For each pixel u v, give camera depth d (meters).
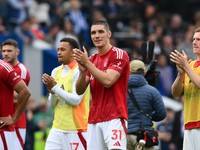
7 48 22.92
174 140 31.42
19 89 17.98
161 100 21.97
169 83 44.62
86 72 18.11
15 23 44.03
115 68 17.67
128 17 51.53
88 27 48.72
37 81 40.47
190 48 48.59
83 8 50.91
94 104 18.27
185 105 19.11
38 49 40.62
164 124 33.72
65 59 21.45
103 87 17.98
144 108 21.72
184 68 18.25
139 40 47.00
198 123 18.45
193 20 59.47
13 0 45.19
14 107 22.62
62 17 46.16
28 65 40.44
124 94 18.08
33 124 33.41
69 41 21.55
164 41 50.28
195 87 18.64
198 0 60.03
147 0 59.22
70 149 21.20
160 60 44.81
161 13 56.69
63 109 21.33
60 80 21.69
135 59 23.22
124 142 17.73
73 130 21.14
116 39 47.22
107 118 17.80
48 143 21.44
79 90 18.48
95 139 18.27
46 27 48.25
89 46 47.62
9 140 18.30
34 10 47.91
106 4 52.06
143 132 21.20
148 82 23.27
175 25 54.97
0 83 17.91
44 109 35.06
